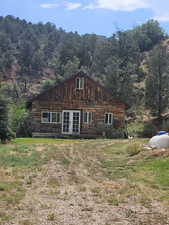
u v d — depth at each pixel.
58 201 8.98
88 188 10.59
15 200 8.83
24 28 130.62
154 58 47.22
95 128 32.69
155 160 14.68
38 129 32.41
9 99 23.92
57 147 20.97
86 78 32.91
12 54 101.25
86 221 7.36
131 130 42.44
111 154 17.95
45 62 103.69
